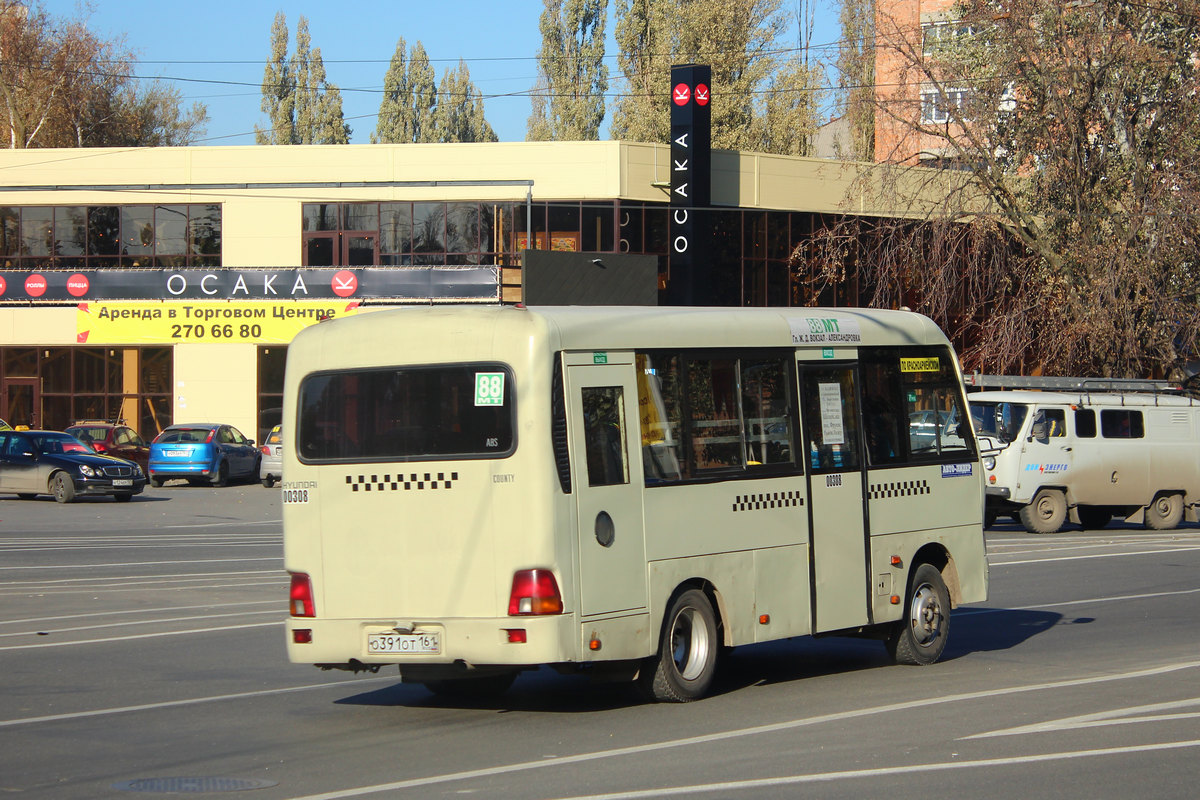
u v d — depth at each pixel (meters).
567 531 10.92
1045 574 23.25
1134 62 38.38
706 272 53.38
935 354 15.12
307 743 10.38
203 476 47.75
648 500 11.64
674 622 11.86
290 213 54.22
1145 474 33.53
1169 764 9.30
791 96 66.38
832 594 13.34
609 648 11.16
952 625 17.36
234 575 22.48
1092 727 10.63
